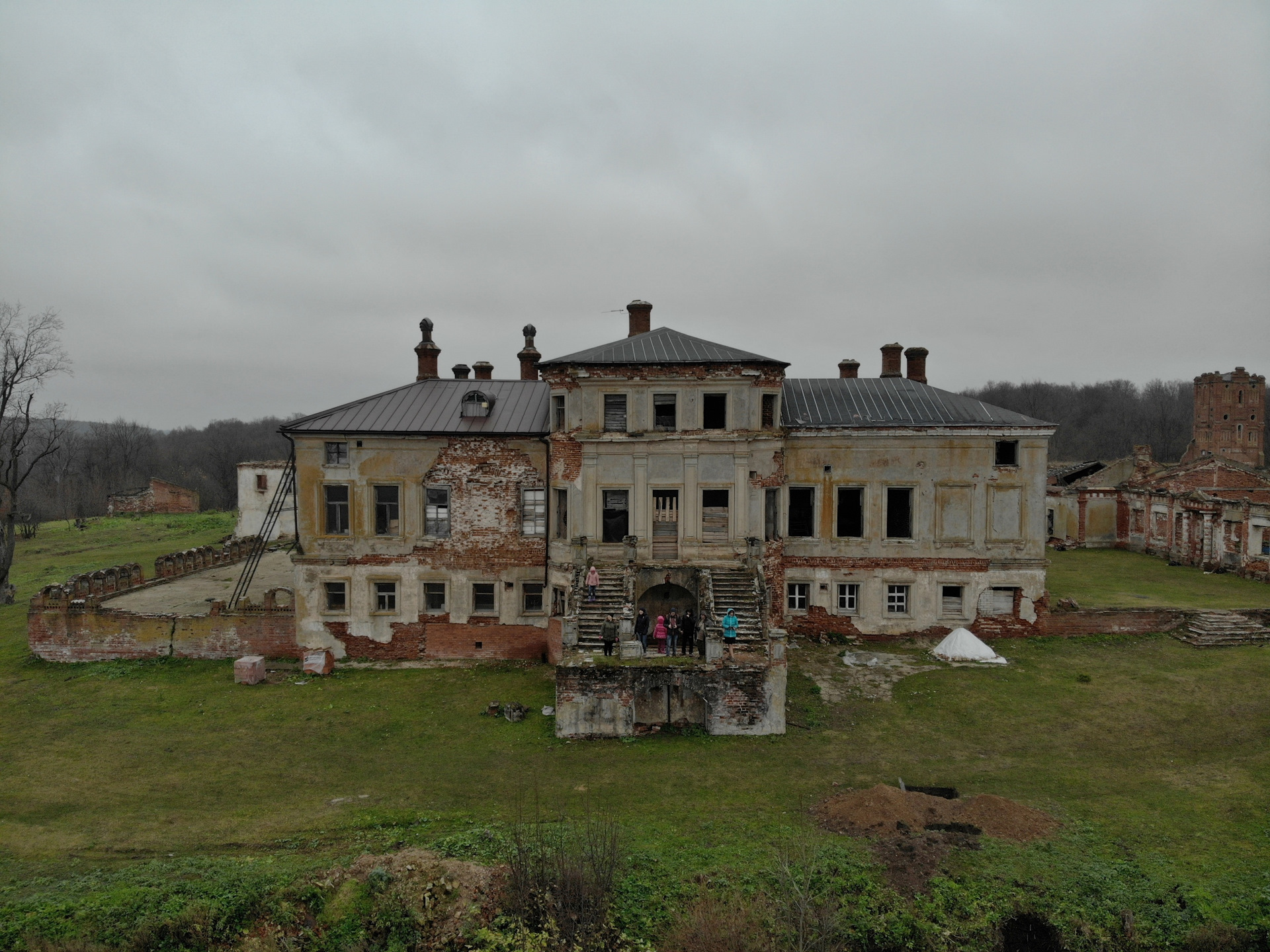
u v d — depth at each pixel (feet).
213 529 232.53
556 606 101.35
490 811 61.67
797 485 107.55
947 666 95.86
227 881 50.55
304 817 61.05
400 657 104.73
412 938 47.60
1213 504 144.36
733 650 77.30
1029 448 104.99
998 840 54.90
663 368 94.43
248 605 104.37
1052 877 49.83
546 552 102.78
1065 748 72.54
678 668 76.43
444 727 80.38
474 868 51.55
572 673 76.59
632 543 93.30
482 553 103.86
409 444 103.35
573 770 69.56
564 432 97.50
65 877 52.06
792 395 113.60
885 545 106.93
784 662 76.69
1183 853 52.95
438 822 59.82
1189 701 82.58
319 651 100.32
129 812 62.44
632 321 113.70
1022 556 105.50
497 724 81.15
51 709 86.38
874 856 52.65
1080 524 177.37
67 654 102.99
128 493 293.02
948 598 107.65
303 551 103.86
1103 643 102.06
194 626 103.76
